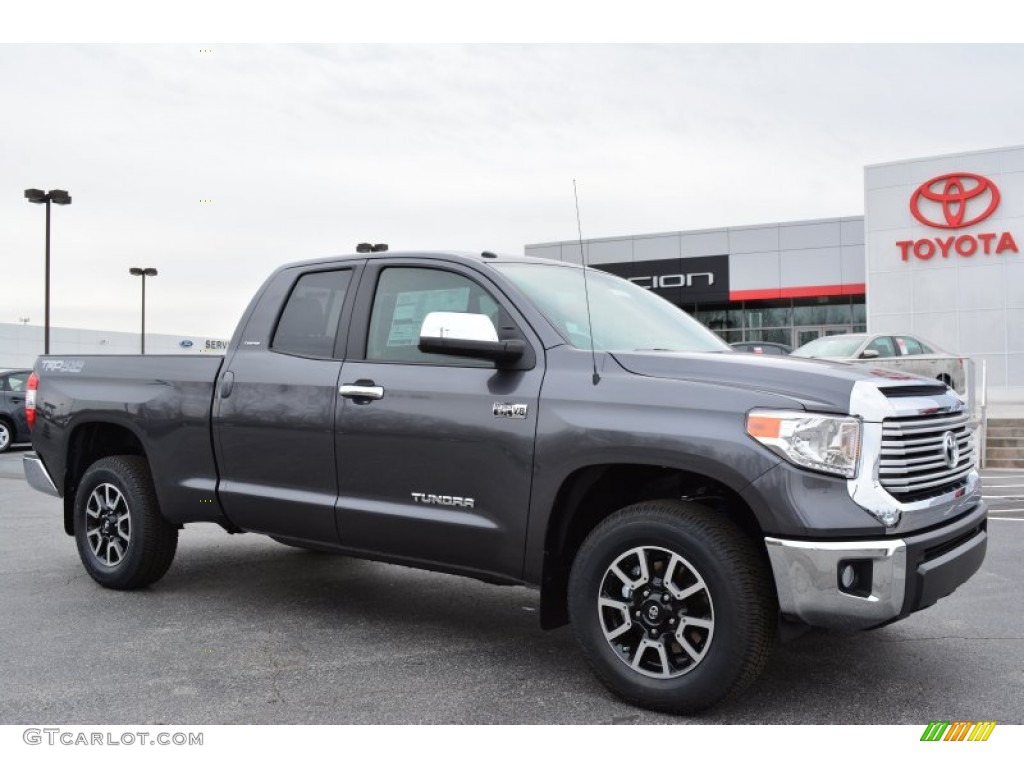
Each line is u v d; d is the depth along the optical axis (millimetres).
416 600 5465
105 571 5578
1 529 7938
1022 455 13906
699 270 33562
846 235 31391
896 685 3908
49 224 27516
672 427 3555
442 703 3723
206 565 6422
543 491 3871
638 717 3561
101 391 5574
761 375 3590
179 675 4059
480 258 4434
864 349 15789
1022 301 23984
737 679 3400
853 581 3324
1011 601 5336
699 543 3439
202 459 5098
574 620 3771
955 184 24594
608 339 4203
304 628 4844
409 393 4297
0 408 17297
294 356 4844
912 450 3523
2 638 4617
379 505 4383
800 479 3342
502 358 3986
